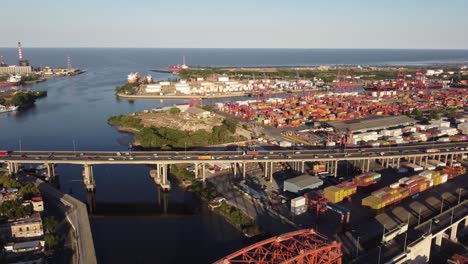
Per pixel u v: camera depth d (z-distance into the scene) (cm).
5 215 18088
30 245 16338
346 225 18850
